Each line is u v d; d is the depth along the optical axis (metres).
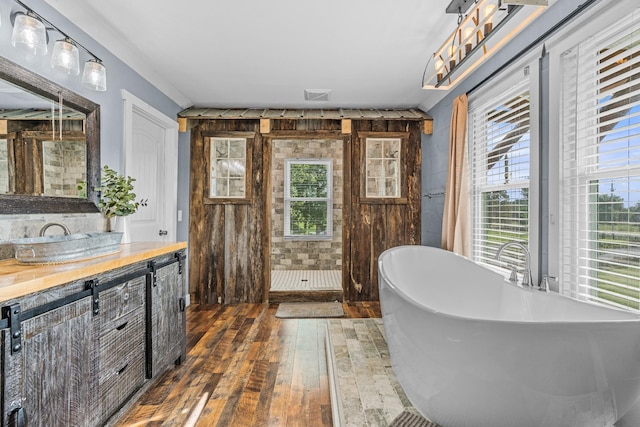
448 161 3.32
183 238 3.75
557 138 1.93
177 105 3.65
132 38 2.38
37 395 1.14
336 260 5.77
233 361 2.35
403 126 3.87
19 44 1.53
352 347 2.32
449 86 2.32
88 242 1.58
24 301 1.10
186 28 2.25
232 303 3.81
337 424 1.55
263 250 3.83
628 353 1.10
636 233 1.54
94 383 1.43
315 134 3.81
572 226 1.89
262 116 3.73
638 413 1.34
